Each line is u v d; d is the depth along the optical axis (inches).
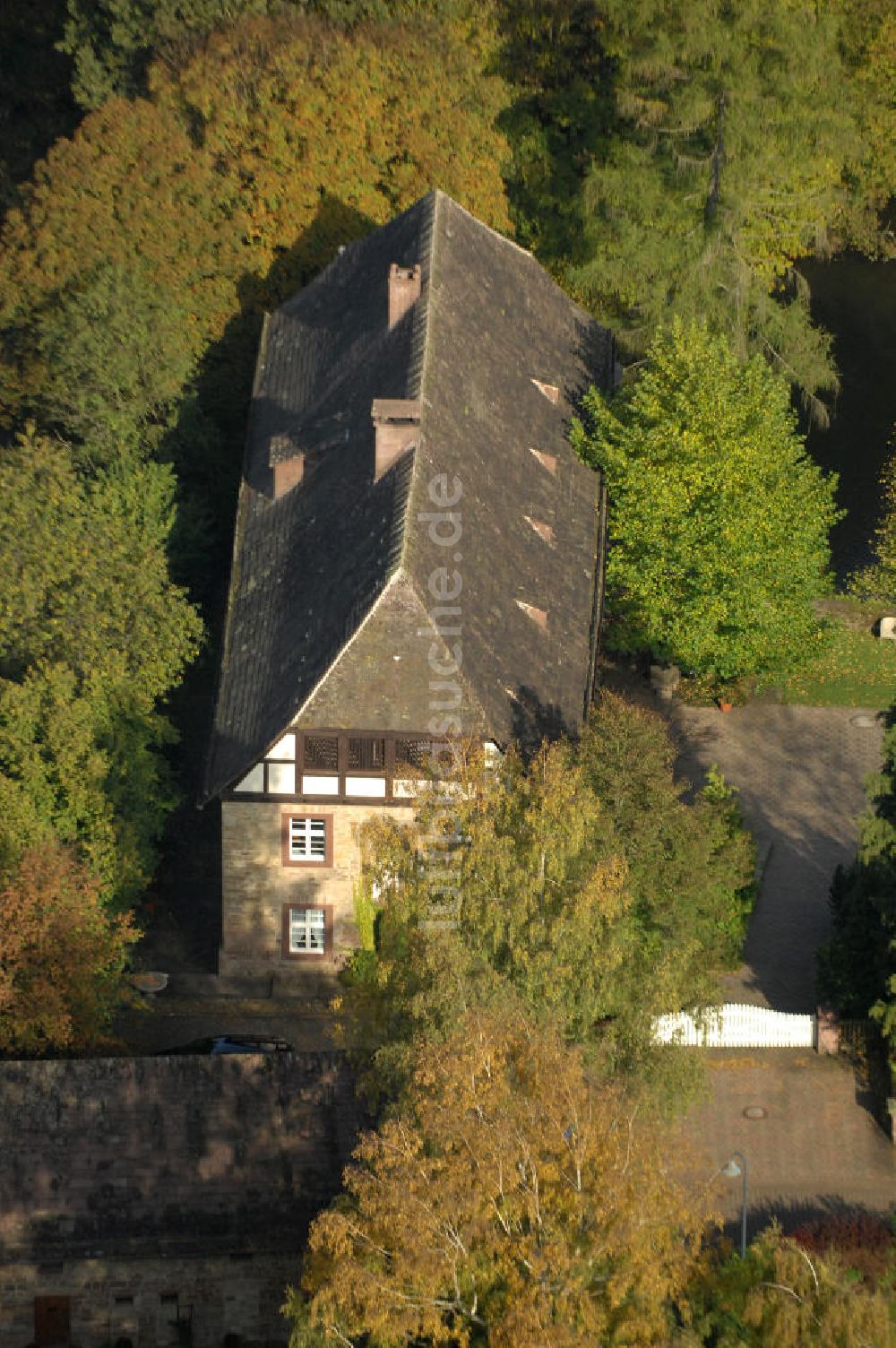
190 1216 7741.1
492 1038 6314.0
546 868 7416.3
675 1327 6112.2
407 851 7465.6
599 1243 5994.1
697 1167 7003.0
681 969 7564.0
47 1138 7844.5
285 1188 7795.3
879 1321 5821.9
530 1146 6038.4
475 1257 5964.6
